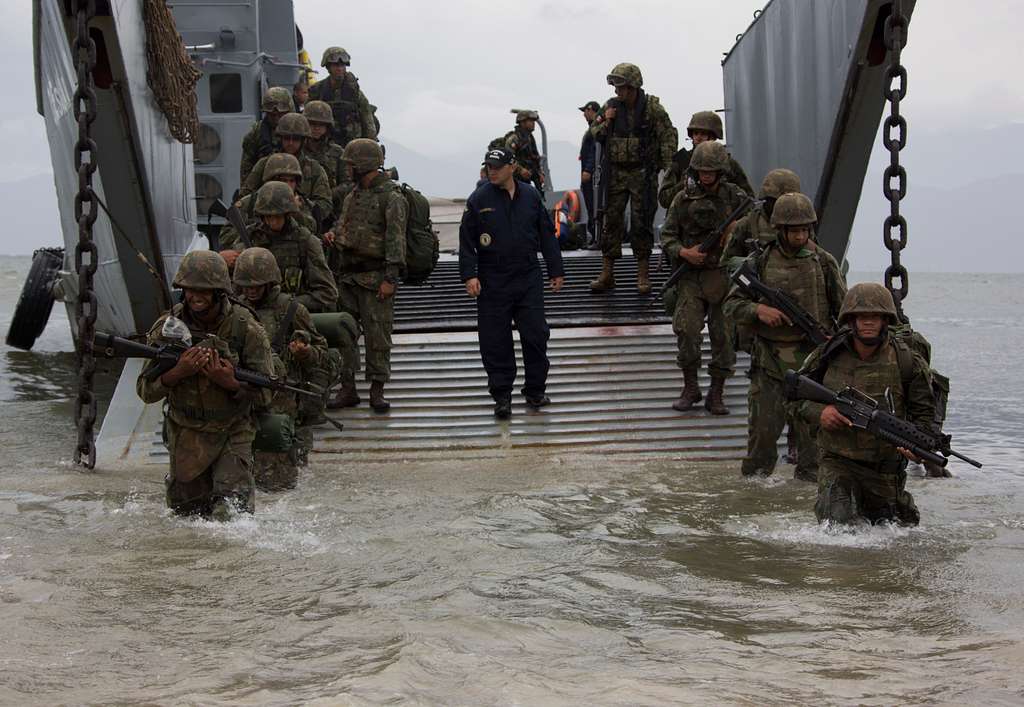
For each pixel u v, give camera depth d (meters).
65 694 3.99
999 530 6.73
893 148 8.38
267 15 16.27
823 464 6.81
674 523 6.91
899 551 6.20
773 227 8.40
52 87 12.41
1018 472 8.82
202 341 6.77
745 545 6.34
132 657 4.40
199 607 5.08
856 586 5.49
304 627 4.77
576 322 11.98
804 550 6.22
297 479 8.23
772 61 12.56
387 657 4.38
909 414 6.70
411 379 10.76
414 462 9.30
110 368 15.71
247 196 9.78
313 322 8.58
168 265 11.52
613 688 4.03
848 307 6.58
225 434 6.93
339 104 13.92
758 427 8.42
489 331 10.11
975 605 5.16
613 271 13.30
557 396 10.48
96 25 9.36
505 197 10.13
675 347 11.21
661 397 10.45
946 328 23.89
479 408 10.32
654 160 12.52
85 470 8.85
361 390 10.67
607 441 9.73
